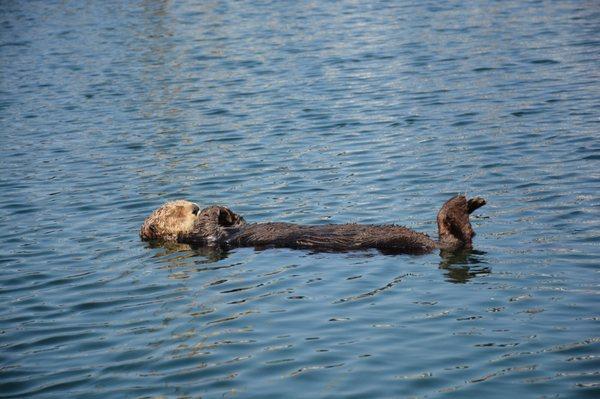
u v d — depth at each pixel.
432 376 10.22
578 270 13.10
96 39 40.50
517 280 12.86
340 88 28.27
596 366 10.20
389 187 18.34
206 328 12.06
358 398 9.84
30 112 28.42
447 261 13.79
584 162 18.77
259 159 21.36
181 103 28.16
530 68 28.36
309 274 13.71
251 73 31.59
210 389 10.34
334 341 11.30
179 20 43.56
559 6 38.50
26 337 12.32
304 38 36.84
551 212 15.88
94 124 26.33
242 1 47.66
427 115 24.16
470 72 28.67
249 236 15.52
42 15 47.94
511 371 10.21
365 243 14.52
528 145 20.48
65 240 16.56
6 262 15.48
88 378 10.94
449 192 17.67
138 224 17.33
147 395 10.34
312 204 17.58
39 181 20.86
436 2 42.38
